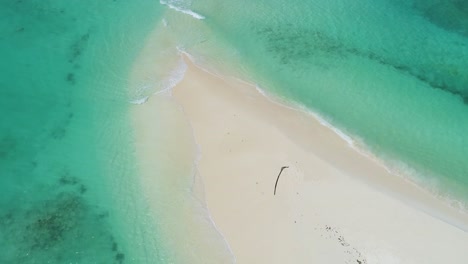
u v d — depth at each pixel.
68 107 27.20
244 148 24.95
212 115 26.95
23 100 27.38
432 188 23.67
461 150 25.62
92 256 20.88
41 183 23.50
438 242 20.66
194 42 31.78
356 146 25.62
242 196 22.64
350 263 19.94
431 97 28.70
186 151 25.02
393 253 20.25
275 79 29.41
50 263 20.56
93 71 29.44
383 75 30.03
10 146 25.05
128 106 27.41
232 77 29.39
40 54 30.25
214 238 21.19
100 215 22.36
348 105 27.94
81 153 24.91
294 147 25.06
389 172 24.36
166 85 28.72
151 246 21.17
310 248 20.45
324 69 30.22
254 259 20.31
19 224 21.83
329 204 22.14
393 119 27.20
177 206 22.56
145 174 23.97
